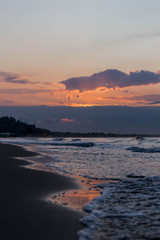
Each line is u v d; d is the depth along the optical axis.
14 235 4.80
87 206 6.77
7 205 6.75
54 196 7.87
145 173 12.98
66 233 4.95
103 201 7.36
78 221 5.63
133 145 43.22
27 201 7.20
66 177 11.47
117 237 4.71
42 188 9.00
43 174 12.02
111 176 12.04
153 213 6.20
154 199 7.59
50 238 4.71
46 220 5.64
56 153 25.98
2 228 5.13
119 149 34.44
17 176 11.26
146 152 29.33
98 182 10.59
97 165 16.03
